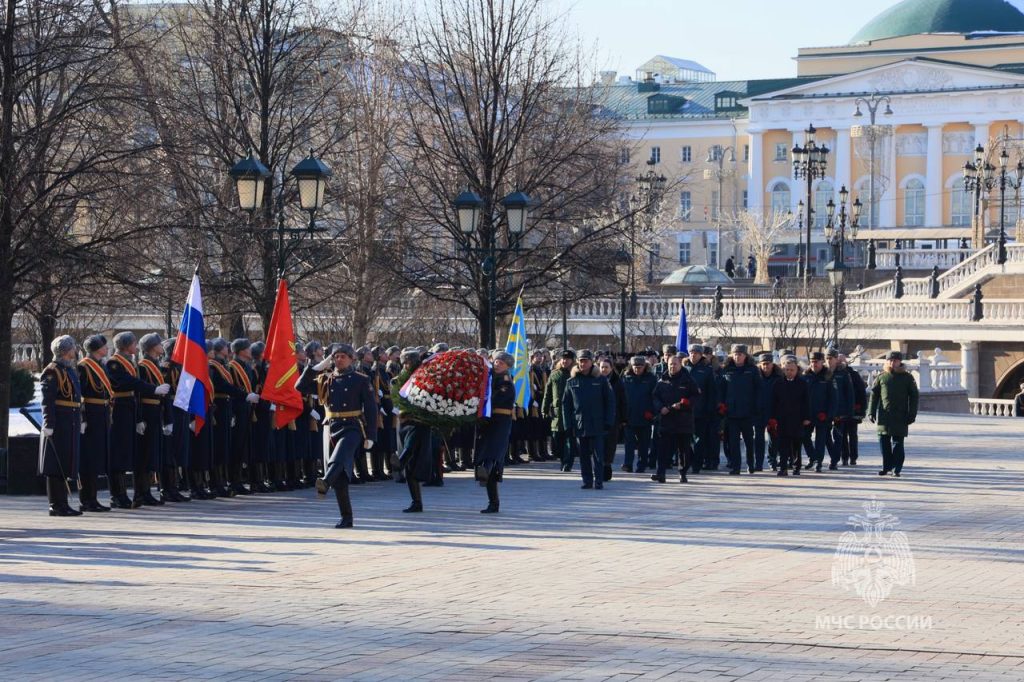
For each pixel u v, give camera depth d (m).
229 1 33.28
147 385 19.88
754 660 9.92
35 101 28.16
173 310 31.88
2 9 25.70
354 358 18.28
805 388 26.64
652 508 20.42
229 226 28.64
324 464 25.14
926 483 25.12
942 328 58.34
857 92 123.06
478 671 9.59
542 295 35.91
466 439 27.45
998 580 13.70
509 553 15.54
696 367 27.70
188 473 21.41
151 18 34.16
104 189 26.03
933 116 120.12
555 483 24.70
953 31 133.62
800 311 55.22
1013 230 109.50
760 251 104.56
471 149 34.69
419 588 13.14
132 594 12.79
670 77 163.50
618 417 25.00
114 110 26.72
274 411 22.25
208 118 32.88
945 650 10.29
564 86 36.62
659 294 69.69
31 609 12.05
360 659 10.00
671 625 11.28
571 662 9.86
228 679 9.41
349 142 38.12
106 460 19.72
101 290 28.05
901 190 122.00
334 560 14.96
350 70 38.56
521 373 28.16
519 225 28.12
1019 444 36.31
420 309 41.53
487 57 34.25
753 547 16.08
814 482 25.27
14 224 25.48
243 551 15.63
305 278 34.38
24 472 22.06
